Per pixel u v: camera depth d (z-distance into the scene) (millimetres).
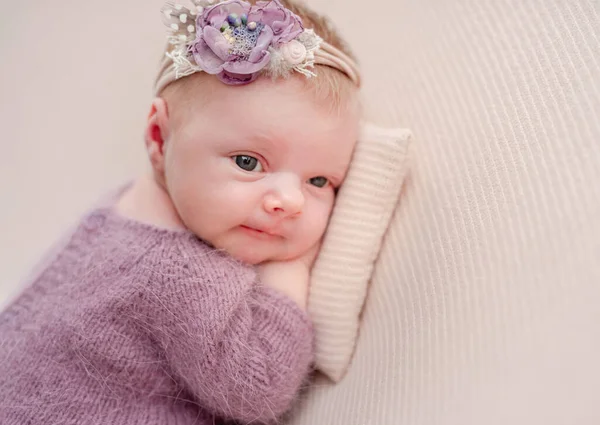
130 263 858
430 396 761
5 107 1331
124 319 846
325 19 948
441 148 921
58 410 830
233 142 829
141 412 858
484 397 688
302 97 832
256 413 853
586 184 715
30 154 1338
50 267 940
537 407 627
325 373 944
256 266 918
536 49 838
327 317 926
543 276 708
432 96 962
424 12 1023
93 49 1338
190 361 832
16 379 850
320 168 877
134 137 1327
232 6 835
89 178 1330
